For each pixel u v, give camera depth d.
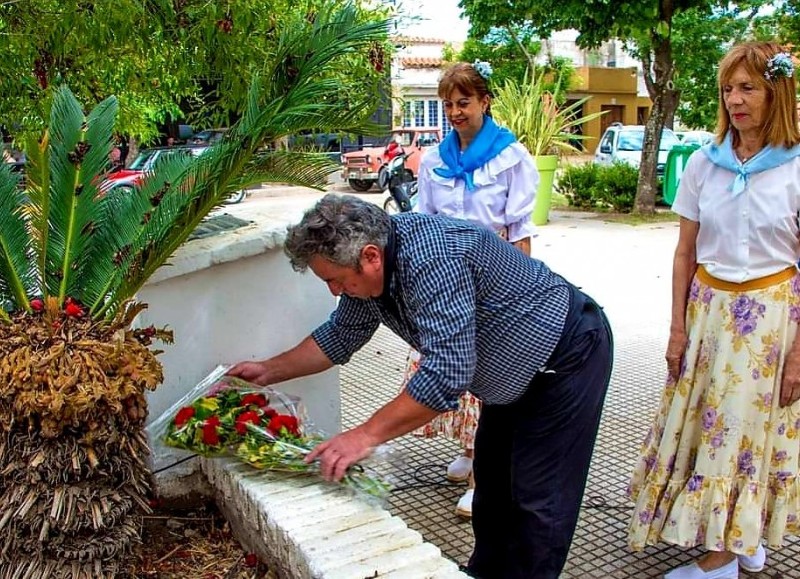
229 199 2.42
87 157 2.16
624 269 8.27
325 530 1.95
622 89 31.42
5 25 3.09
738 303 2.40
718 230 2.43
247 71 3.26
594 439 2.30
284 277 2.67
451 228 1.98
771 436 2.45
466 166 3.00
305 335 2.77
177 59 3.32
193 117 4.05
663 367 4.97
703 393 2.52
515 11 11.59
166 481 2.50
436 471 3.49
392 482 2.51
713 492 2.48
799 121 2.37
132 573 2.13
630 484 2.76
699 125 18.19
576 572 2.73
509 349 2.09
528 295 2.07
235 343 2.61
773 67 2.25
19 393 1.80
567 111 11.80
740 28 15.20
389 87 3.80
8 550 1.93
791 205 2.31
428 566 1.82
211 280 2.50
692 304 2.55
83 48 3.24
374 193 17.66
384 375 4.89
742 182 2.36
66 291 2.13
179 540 2.41
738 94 2.31
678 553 2.83
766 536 2.54
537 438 2.22
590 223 11.86
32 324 1.92
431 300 1.89
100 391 1.84
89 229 2.14
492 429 2.40
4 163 2.17
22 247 2.13
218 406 2.31
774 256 2.37
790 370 2.39
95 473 1.92
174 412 2.40
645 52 12.02
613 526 3.02
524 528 2.27
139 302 2.24
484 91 2.98
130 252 2.10
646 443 2.71
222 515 2.51
